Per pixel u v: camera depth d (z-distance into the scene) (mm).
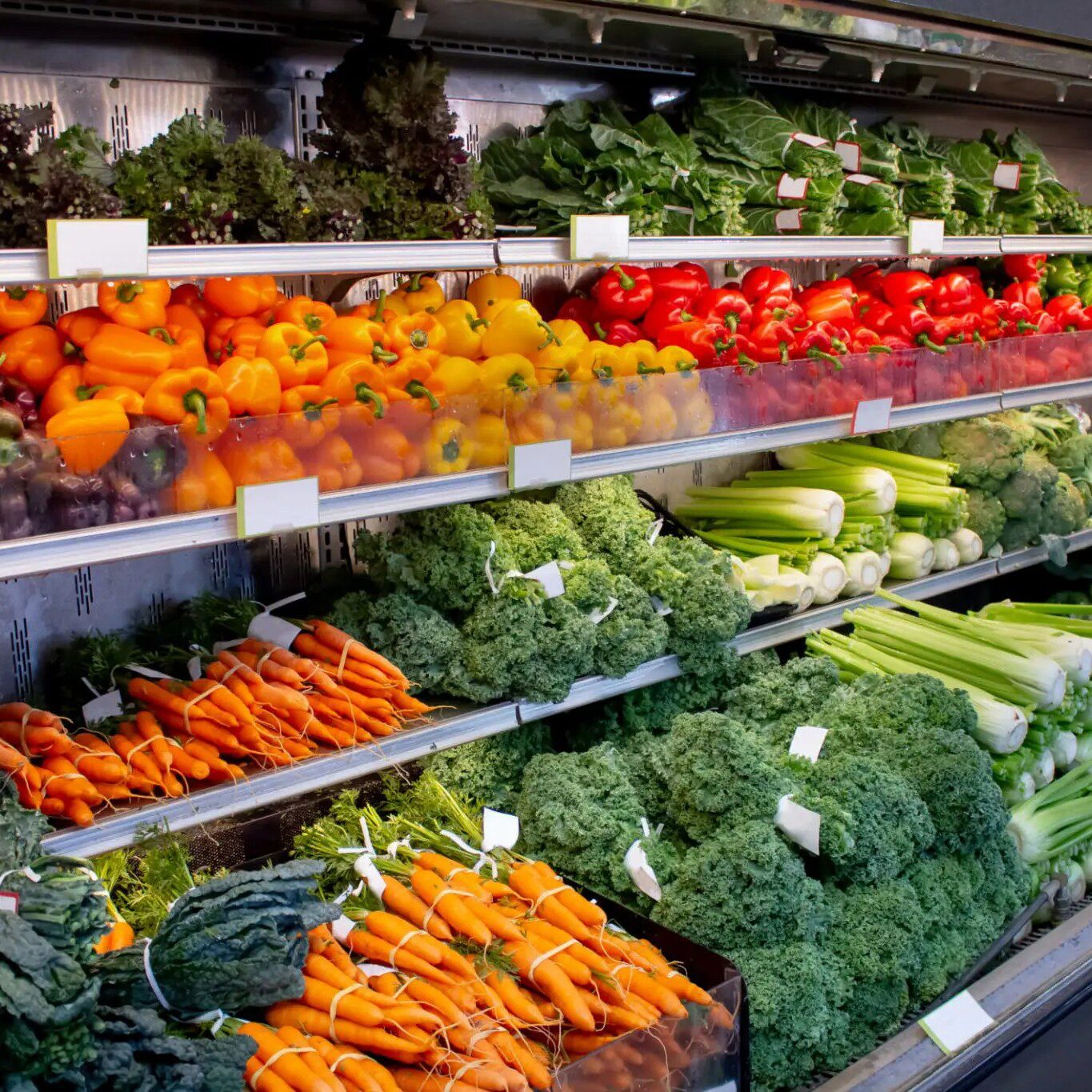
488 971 2199
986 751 3221
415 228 2516
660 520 3412
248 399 2209
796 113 3645
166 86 2697
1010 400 3900
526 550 2963
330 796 2850
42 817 1967
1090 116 5078
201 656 2629
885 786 2689
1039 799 3285
